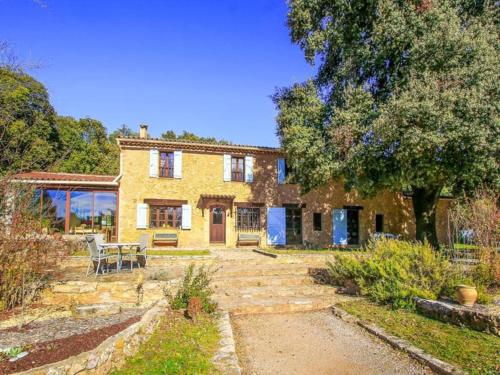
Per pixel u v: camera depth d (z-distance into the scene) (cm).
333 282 1045
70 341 509
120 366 468
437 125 1189
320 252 1491
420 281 831
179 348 534
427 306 741
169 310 729
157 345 544
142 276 878
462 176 1310
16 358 438
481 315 620
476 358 504
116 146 3878
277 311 822
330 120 1573
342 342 626
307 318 773
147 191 1805
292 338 648
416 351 547
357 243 2153
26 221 772
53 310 740
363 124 1428
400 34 1350
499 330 589
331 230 2091
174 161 1862
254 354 575
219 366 479
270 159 2036
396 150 1316
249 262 1292
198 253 1442
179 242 1836
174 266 1180
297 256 1345
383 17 1391
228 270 1118
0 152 877
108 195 1931
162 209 1845
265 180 2012
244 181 1975
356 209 2156
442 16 1289
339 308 816
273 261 1315
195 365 471
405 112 1216
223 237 1919
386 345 606
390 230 2214
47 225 873
